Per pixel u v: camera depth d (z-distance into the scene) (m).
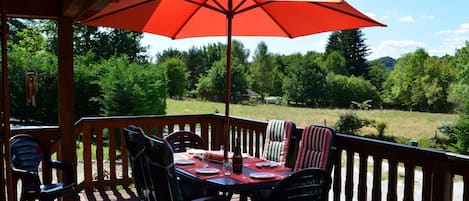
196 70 22.25
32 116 11.88
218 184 2.93
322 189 3.05
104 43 17.34
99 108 12.22
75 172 4.09
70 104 4.24
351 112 14.69
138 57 18.08
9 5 3.84
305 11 3.84
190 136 4.50
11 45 14.17
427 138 11.61
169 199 2.65
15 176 3.39
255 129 4.91
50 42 15.55
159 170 2.67
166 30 4.58
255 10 4.23
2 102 2.55
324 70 19.16
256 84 22.00
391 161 3.35
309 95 18.22
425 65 15.39
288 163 4.02
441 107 14.65
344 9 3.43
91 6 3.38
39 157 3.82
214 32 4.80
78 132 4.91
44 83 11.84
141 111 11.43
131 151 3.17
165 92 12.48
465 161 2.79
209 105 17.44
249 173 3.26
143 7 3.77
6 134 2.54
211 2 4.13
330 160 3.48
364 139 3.56
